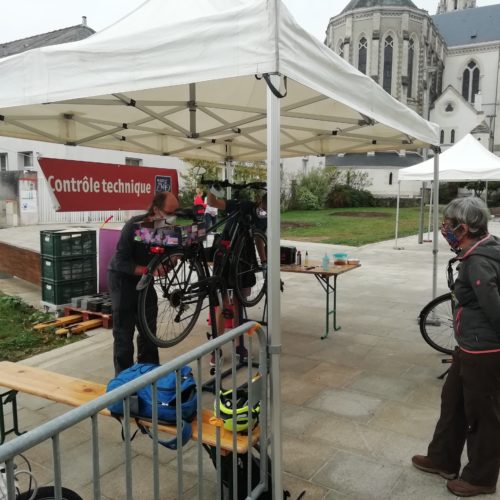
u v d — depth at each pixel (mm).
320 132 5441
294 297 7547
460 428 2748
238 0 3068
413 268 10438
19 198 17734
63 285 6270
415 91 51406
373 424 3457
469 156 11312
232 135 5980
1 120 4465
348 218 25938
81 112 4660
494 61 57219
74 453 3158
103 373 4496
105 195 5098
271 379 2373
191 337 5359
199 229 3410
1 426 3062
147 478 2885
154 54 2404
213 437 2342
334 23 53562
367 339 5367
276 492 2398
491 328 2453
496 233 18781
